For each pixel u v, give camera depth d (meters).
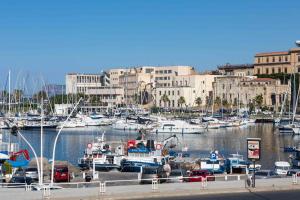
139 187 47.03
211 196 44.28
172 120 193.88
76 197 42.19
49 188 44.03
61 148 135.88
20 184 51.53
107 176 74.38
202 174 66.88
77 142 152.75
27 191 44.50
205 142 153.38
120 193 44.22
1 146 91.44
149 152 86.88
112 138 159.38
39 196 42.41
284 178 53.78
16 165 74.44
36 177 62.59
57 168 66.88
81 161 88.38
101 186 44.53
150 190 45.97
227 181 51.03
